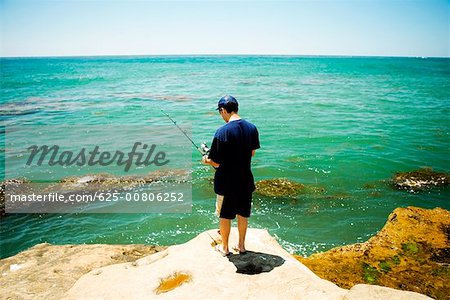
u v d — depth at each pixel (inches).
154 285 143.8
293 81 1721.2
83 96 1168.8
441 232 251.6
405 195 383.6
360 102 1016.9
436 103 995.3
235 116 145.4
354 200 372.5
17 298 164.4
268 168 461.4
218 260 156.7
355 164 476.7
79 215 347.3
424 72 2529.5
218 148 141.0
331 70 2760.8
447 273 208.1
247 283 140.3
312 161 488.4
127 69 2812.5
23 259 218.1
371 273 214.7
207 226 331.0
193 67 3169.3
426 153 523.8
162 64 3907.5
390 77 2027.6
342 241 299.4
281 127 687.7
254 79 1841.8
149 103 1016.9
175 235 317.4
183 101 1053.8
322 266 225.0
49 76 2011.6
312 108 910.4
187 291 136.4
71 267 199.8
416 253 230.7
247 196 150.6
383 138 605.9
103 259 211.6
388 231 257.1
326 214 344.2
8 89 1359.5
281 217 340.2
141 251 230.2
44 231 320.5
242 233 158.9
